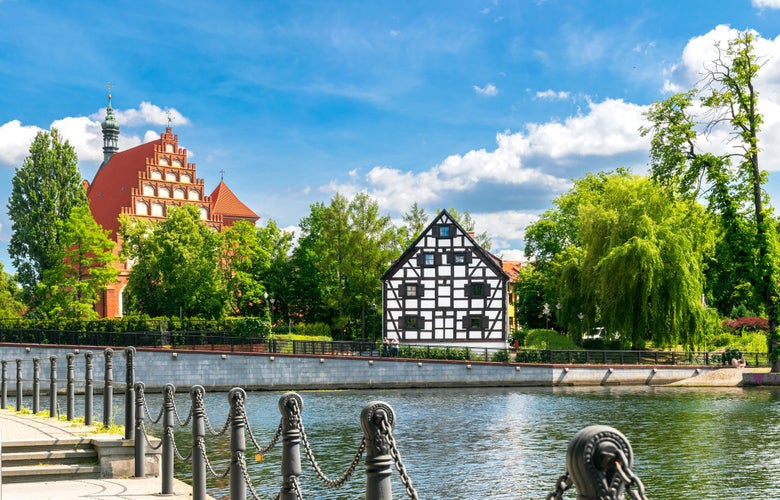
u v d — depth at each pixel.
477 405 36.91
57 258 63.28
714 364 51.91
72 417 15.67
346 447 23.03
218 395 44.50
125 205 86.44
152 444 12.03
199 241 69.19
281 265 81.50
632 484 2.93
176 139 87.38
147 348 47.34
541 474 18.69
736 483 17.59
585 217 56.47
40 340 49.09
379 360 49.66
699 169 47.84
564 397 41.47
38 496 9.88
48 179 81.50
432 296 64.88
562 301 60.19
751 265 47.47
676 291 50.56
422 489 17.00
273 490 16.61
